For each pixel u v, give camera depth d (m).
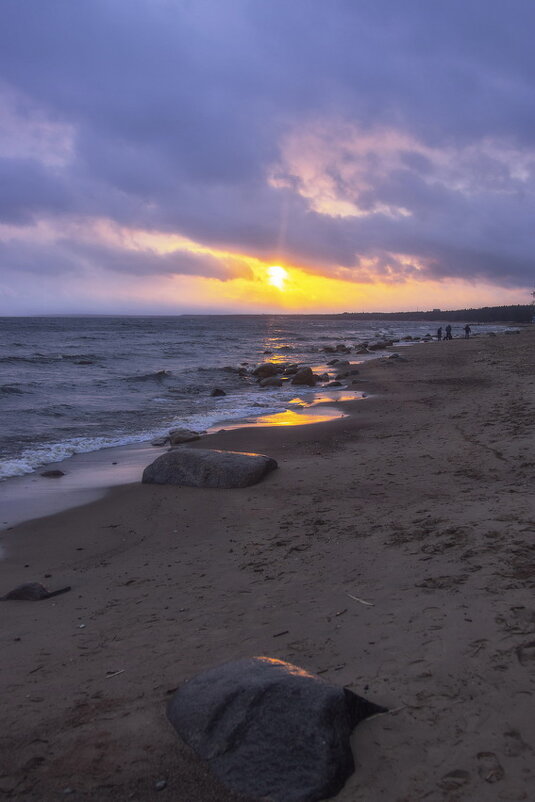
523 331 82.06
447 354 37.94
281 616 3.95
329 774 2.22
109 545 6.27
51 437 12.98
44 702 3.05
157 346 52.84
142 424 14.91
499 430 10.85
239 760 2.33
